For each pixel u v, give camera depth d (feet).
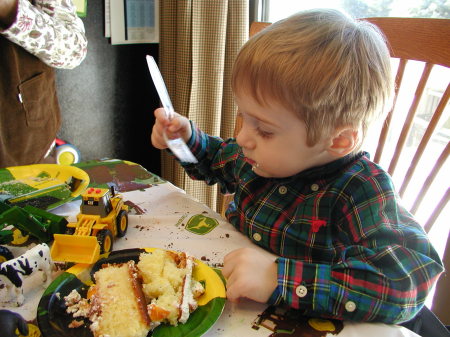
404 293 1.83
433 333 2.18
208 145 3.17
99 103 6.57
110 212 2.34
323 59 1.92
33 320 1.75
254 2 5.79
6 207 2.35
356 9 5.29
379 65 2.07
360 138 2.18
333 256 2.32
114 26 6.17
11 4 3.87
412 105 3.15
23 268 1.84
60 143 5.95
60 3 4.56
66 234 2.15
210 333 1.72
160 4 5.60
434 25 2.83
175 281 1.89
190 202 2.93
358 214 2.21
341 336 1.74
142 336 1.62
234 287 1.86
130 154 7.26
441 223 5.19
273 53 1.95
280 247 2.43
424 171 5.31
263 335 1.73
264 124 2.06
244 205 2.64
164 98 2.22
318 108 1.96
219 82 5.37
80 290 1.88
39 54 4.40
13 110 4.51
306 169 2.36
